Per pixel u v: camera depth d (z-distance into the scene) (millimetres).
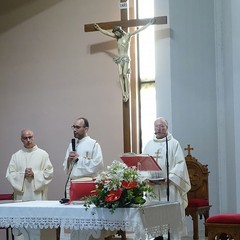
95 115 10109
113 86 10016
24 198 8492
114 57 9867
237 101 8891
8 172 8695
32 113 10555
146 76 10125
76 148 7859
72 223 5648
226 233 6324
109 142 9977
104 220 5504
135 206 5434
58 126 10352
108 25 9711
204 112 9711
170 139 7730
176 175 7430
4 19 10797
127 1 9984
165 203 5934
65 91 10359
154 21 9367
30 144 8727
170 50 9406
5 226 5934
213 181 9688
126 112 9617
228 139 9414
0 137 10719
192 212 8242
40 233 6184
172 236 6148
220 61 9844
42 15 10609
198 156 9578
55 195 10234
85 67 10242
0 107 10766
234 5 9023
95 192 5605
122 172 5523
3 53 10789
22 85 10656
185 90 9531
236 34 8969
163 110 9414
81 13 10344
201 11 9852
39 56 10578
